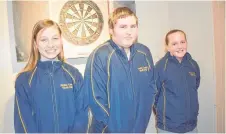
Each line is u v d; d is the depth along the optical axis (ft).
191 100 5.52
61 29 4.76
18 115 4.67
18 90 4.66
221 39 5.64
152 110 5.32
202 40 5.55
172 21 5.37
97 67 4.96
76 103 4.90
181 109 5.45
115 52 5.05
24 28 4.61
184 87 5.47
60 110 4.82
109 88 5.02
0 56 4.56
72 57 4.86
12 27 4.56
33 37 4.65
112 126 5.05
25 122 4.68
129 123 5.14
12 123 4.66
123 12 5.05
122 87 5.08
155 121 5.34
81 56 4.89
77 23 4.83
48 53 4.74
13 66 4.61
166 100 5.39
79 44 4.87
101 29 4.96
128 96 5.11
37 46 4.69
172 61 5.41
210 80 5.63
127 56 5.11
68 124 4.87
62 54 4.81
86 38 4.90
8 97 4.64
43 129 4.75
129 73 5.12
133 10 5.11
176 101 5.42
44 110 4.75
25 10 4.60
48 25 4.69
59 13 4.74
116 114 5.06
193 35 5.50
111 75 5.02
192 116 5.54
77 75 4.90
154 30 5.27
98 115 4.99
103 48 4.98
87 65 4.93
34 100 4.71
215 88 5.65
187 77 5.49
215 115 5.67
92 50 4.94
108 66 5.01
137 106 5.18
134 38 5.14
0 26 4.52
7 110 4.64
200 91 5.59
